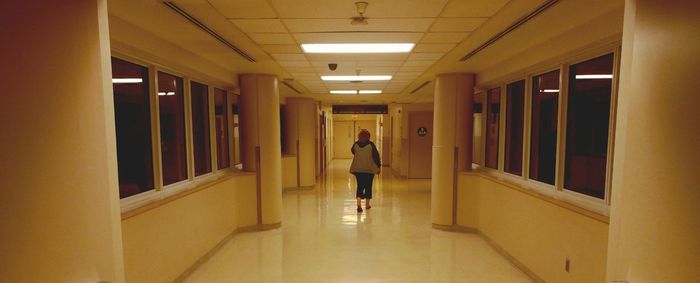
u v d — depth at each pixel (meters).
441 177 5.41
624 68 1.42
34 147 1.04
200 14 2.63
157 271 3.17
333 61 4.52
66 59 1.17
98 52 1.34
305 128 8.96
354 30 3.10
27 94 1.02
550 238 3.25
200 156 4.68
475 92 5.87
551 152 3.65
